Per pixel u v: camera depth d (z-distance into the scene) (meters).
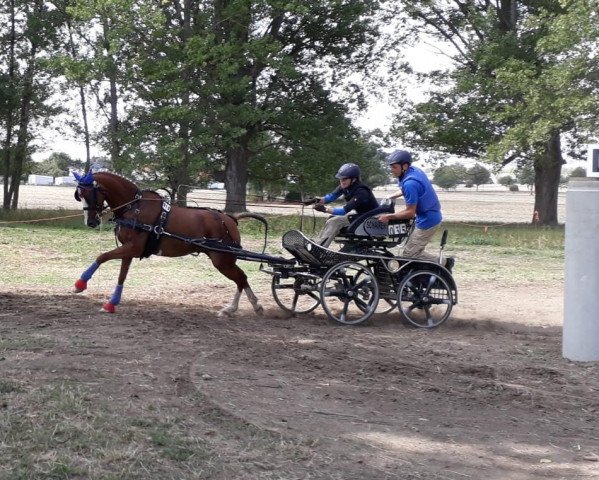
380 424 6.38
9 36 35.06
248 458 5.34
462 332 10.76
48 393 6.26
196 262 18.56
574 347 9.06
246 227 29.14
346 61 36.41
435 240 27.09
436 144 37.06
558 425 6.64
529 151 33.38
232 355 8.30
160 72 29.70
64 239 22.77
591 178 8.98
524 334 10.84
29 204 43.97
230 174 34.41
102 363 7.47
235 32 31.88
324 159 33.62
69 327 9.36
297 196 38.69
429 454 5.78
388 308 12.23
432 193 10.65
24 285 13.87
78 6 28.84
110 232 25.81
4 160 35.72
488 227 32.16
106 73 29.92
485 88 33.94
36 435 5.36
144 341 8.67
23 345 8.03
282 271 11.11
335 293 10.73
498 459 5.77
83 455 5.14
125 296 12.85
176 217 10.80
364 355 8.77
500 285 16.62
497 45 33.28
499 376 8.13
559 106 29.05
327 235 10.73
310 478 5.13
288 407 6.61
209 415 6.17
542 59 33.22
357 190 10.86
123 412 6.00
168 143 30.47
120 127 31.95
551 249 25.52
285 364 8.08
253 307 11.37
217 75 30.64
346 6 33.22
